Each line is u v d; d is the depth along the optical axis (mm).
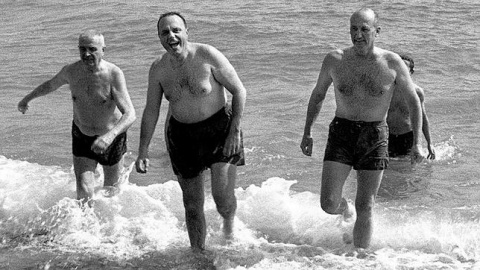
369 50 6121
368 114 6184
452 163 8570
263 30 15812
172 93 6246
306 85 12383
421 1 18203
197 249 6539
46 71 13859
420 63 13234
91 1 20828
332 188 6199
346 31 15688
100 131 7207
